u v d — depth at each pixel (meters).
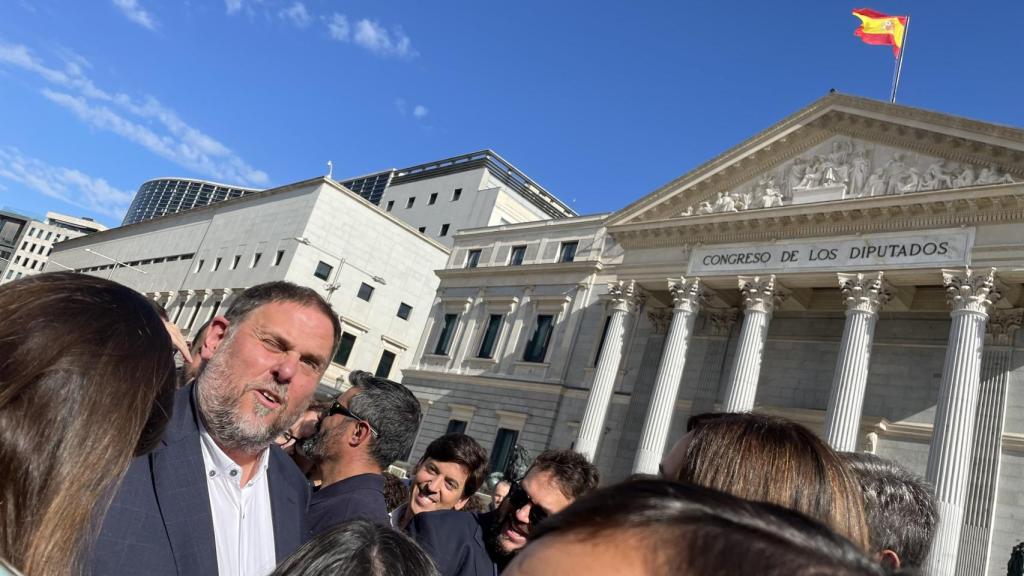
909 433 28.16
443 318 49.28
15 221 169.00
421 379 47.53
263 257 63.94
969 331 24.23
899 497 3.82
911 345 29.36
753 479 2.78
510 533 5.56
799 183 31.19
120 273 86.19
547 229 46.03
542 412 39.84
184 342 4.69
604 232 42.50
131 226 90.81
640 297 35.50
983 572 24.09
